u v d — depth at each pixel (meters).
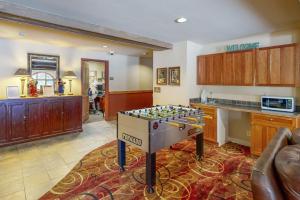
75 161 3.13
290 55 3.10
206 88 4.62
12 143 3.68
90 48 5.41
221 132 3.96
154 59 5.04
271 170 1.05
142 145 2.44
